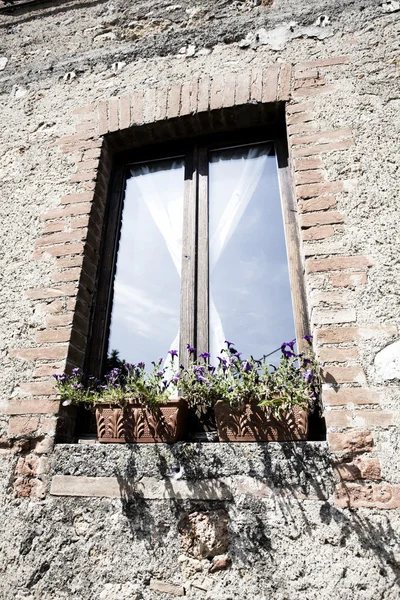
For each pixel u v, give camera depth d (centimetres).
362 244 185
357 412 157
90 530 161
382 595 133
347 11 244
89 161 243
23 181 249
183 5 278
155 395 169
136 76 261
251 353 202
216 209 240
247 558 146
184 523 155
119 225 249
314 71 231
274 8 258
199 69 251
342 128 212
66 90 272
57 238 225
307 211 197
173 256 233
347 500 146
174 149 262
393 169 198
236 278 222
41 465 176
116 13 291
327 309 176
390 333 167
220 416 166
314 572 139
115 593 150
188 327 208
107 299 226
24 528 167
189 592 146
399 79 219
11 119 274
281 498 151
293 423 158
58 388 182
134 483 164
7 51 304
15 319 211
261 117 241
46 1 314
